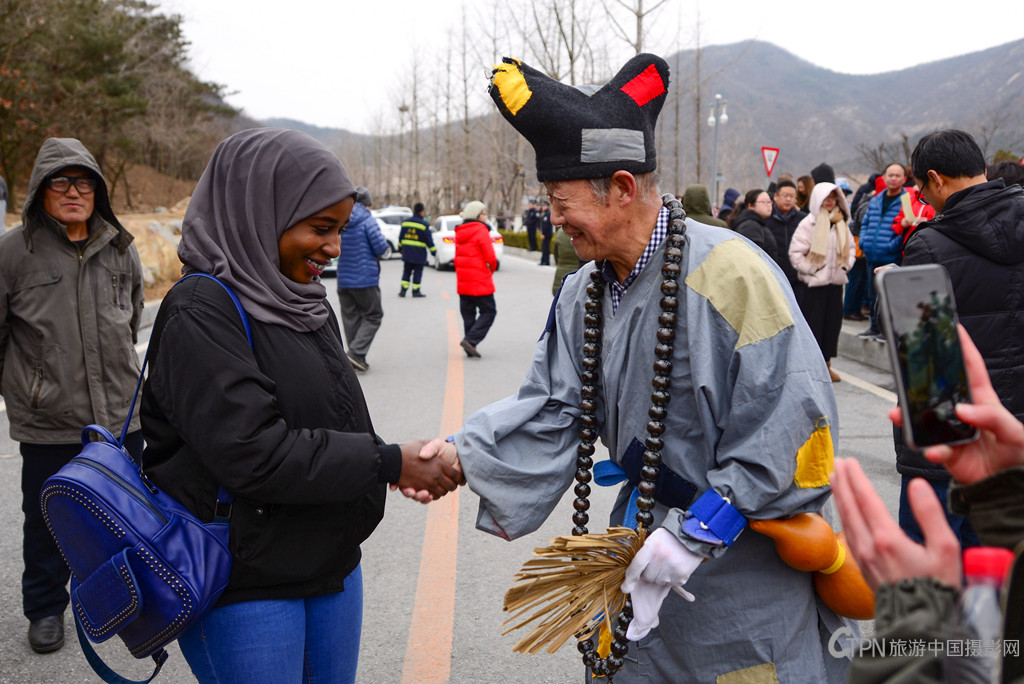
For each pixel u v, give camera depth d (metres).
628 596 1.83
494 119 35.31
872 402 6.63
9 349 3.07
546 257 22.89
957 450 0.99
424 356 9.19
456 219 22.62
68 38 22.34
